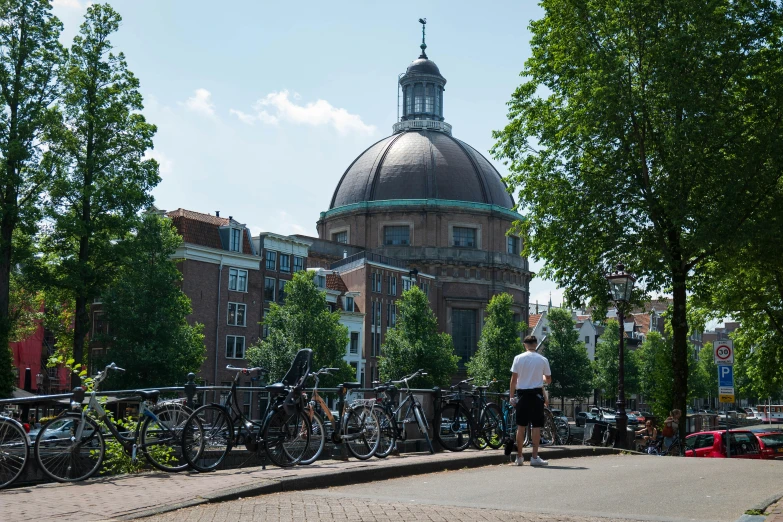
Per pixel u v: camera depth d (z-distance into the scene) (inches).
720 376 890.1
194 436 421.7
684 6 980.6
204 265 2522.1
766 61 995.9
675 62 971.3
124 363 1756.9
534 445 495.8
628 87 1005.2
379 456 509.7
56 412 467.5
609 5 1044.5
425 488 382.6
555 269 1162.6
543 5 1109.7
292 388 451.5
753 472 458.0
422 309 2851.9
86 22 1604.3
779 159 952.3
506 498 347.6
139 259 1726.1
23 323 1966.0
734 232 944.3
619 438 916.6
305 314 2239.2
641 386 3956.7
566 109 1101.7
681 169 963.3
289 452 447.2
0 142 1462.8
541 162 1152.2
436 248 3969.0
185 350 1817.2
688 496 353.7
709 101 960.9
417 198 4074.8
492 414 633.6
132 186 1584.6
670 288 1103.6
